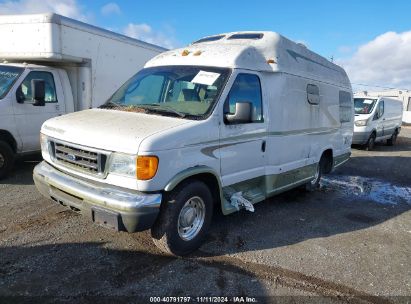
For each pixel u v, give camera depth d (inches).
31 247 168.6
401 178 392.8
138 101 196.7
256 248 186.5
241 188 203.8
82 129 160.7
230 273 160.1
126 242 179.5
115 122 165.5
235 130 186.7
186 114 173.9
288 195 292.8
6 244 169.8
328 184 341.1
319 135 282.7
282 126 225.9
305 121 255.4
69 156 161.6
